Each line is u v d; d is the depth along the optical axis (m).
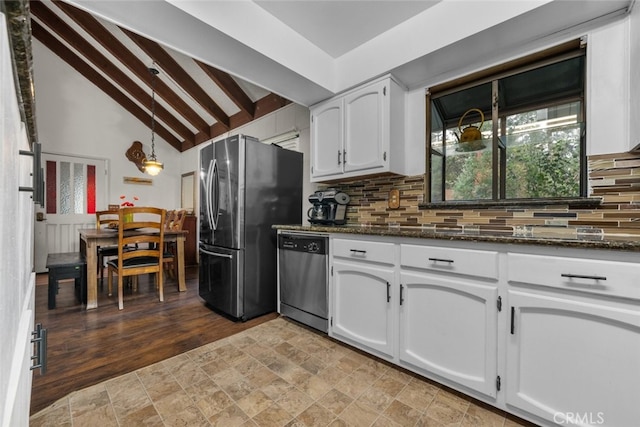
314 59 2.26
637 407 1.02
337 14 1.95
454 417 1.33
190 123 5.16
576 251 1.14
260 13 1.90
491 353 1.34
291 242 2.41
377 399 1.46
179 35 1.71
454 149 2.17
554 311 1.18
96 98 4.98
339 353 1.92
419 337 1.59
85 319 2.50
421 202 2.25
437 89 2.22
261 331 2.27
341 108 2.42
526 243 1.23
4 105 0.44
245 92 3.93
